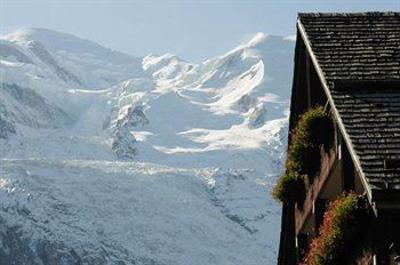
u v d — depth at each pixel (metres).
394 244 25.89
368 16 32.28
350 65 29.62
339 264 28.80
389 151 26.09
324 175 32.94
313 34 31.52
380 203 25.14
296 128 33.56
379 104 27.72
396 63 29.52
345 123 27.16
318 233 34.22
